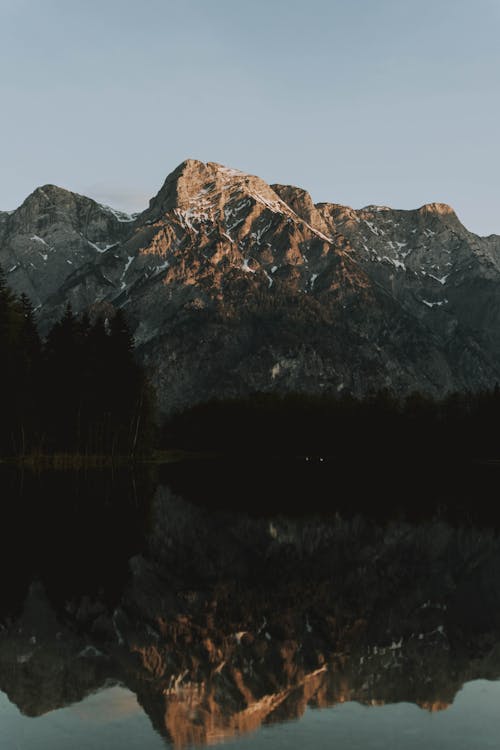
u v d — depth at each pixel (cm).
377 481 9875
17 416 10194
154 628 2003
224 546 3647
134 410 12300
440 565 3212
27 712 1327
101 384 11056
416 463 17750
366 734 1227
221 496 6769
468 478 11125
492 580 2870
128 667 1620
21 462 10169
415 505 6150
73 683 1504
